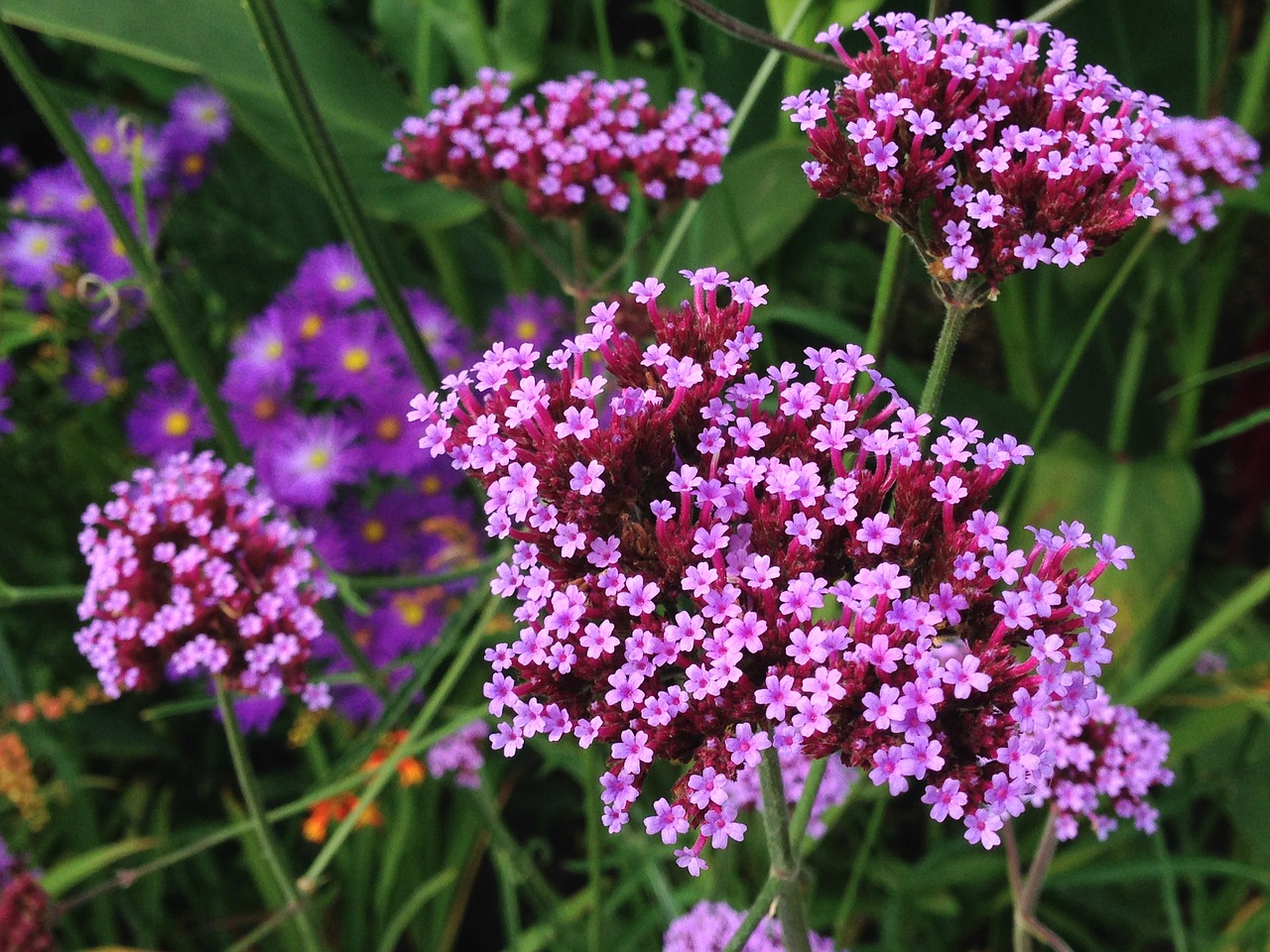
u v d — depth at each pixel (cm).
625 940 29
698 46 41
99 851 31
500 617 29
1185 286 38
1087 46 37
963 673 18
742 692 18
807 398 19
